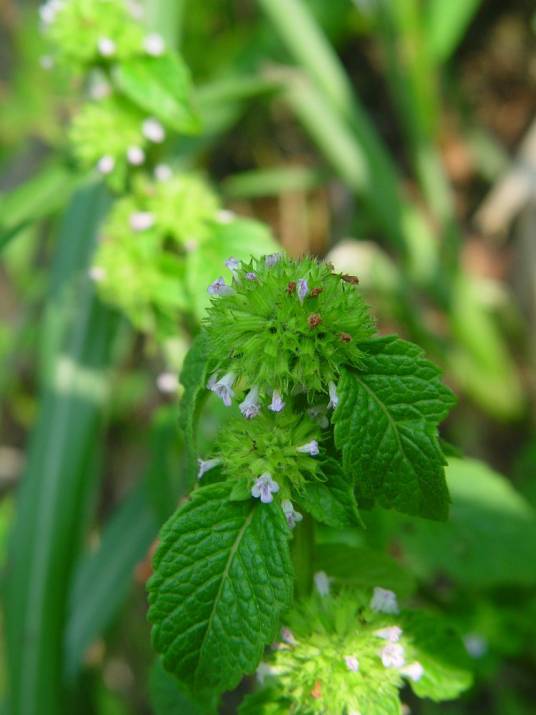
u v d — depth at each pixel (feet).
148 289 0.44
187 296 0.43
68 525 0.58
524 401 0.75
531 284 0.76
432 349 0.71
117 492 0.78
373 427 0.26
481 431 0.74
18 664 0.56
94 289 0.60
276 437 0.28
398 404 0.26
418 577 0.47
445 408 0.26
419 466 0.26
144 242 0.43
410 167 0.85
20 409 0.82
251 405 0.27
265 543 0.26
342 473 0.28
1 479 0.81
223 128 0.71
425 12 0.72
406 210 0.71
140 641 0.70
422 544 0.47
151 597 0.26
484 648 0.52
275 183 0.78
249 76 0.76
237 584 0.26
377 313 0.71
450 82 0.82
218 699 0.30
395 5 0.67
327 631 0.30
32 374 0.82
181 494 0.48
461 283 0.72
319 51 0.68
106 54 0.43
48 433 0.60
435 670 0.32
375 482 0.26
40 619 0.57
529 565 0.46
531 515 0.48
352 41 0.86
